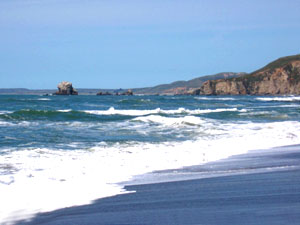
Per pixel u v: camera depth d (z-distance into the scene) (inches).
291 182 397.7
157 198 347.9
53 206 322.7
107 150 640.4
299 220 276.8
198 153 619.5
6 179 413.7
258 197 342.3
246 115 1507.1
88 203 332.2
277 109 2068.2
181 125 1074.7
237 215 292.4
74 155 583.5
